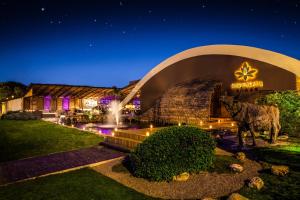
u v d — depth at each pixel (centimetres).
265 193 570
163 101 2189
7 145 1266
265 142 1084
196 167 716
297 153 885
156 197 586
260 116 999
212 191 601
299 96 1336
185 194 595
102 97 4456
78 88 3772
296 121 1258
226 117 1888
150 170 684
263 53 1653
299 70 1455
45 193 619
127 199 574
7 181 716
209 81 1941
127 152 1047
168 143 689
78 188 649
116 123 2395
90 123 2502
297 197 541
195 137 728
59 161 938
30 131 1789
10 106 4553
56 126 2089
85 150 1132
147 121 2344
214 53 1977
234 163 793
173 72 2402
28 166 876
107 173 785
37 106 4181
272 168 696
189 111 1833
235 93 1797
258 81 1656
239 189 599
